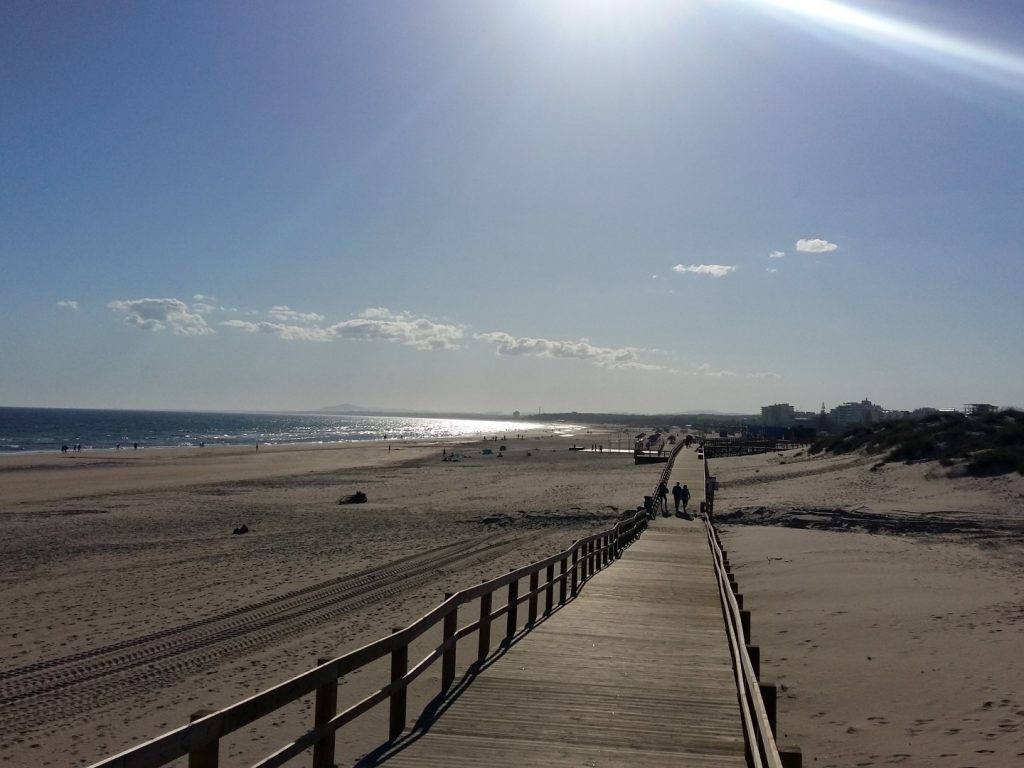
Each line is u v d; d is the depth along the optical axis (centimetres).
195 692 1124
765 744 486
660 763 658
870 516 2842
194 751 447
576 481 5438
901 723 868
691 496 4203
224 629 1496
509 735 725
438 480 5806
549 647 1079
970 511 2803
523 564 2219
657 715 786
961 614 1286
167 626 1528
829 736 863
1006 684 932
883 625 1275
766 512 3222
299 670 1216
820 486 3881
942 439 4200
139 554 2477
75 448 10056
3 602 1772
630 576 1825
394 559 2333
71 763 882
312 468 7244
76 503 4169
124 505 4069
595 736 724
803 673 1086
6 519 3459
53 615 1638
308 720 973
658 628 1221
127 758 370
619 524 2380
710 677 928
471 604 1681
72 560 2364
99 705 1076
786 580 1753
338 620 1548
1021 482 3089
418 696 1004
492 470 6844
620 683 898
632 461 7638
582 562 1714
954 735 811
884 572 1742
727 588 1141
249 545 2670
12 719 1023
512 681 902
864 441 5309
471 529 3152
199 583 1978
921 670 1028
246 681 1169
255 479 5900
